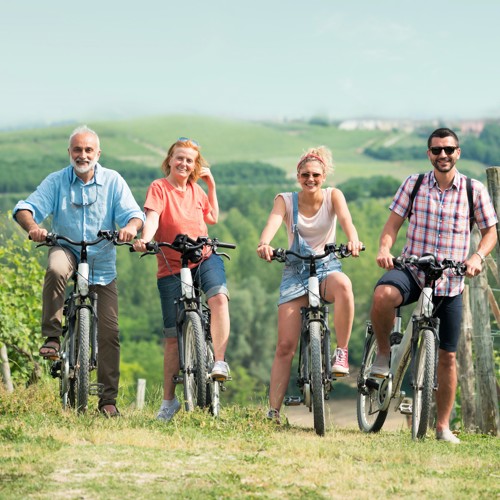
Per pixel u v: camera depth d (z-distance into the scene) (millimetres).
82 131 13242
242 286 177250
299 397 13281
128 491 9070
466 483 9953
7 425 11703
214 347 13234
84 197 13320
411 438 12805
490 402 17000
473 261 12758
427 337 12516
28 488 9070
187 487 9250
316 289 13180
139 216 13266
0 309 24719
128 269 187250
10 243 25344
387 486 9703
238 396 156750
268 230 13406
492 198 16734
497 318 17984
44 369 25219
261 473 9984
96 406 14328
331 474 10109
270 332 168625
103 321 13414
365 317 164375
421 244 13117
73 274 13234
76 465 9945
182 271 13266
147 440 11258
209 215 14086
